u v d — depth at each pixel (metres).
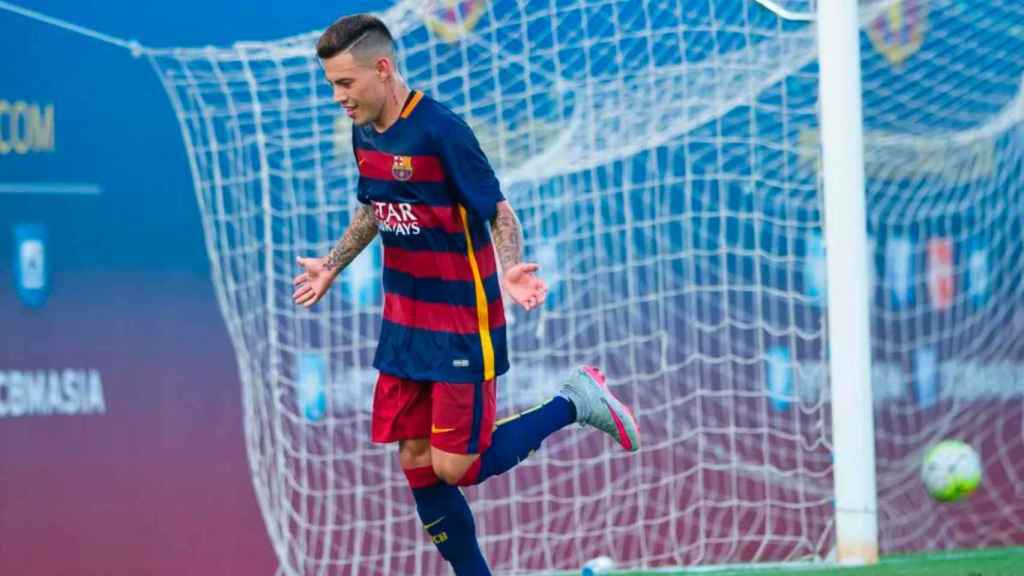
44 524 18.41
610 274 20.28
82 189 18.80
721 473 20.42
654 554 20.19
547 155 20.22
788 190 20.77
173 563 18.78
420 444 13.16
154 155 19.11
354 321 19.70
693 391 20.42
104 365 18.73
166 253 19.08
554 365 20.09
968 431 21.55
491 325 12.82
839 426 18.86
